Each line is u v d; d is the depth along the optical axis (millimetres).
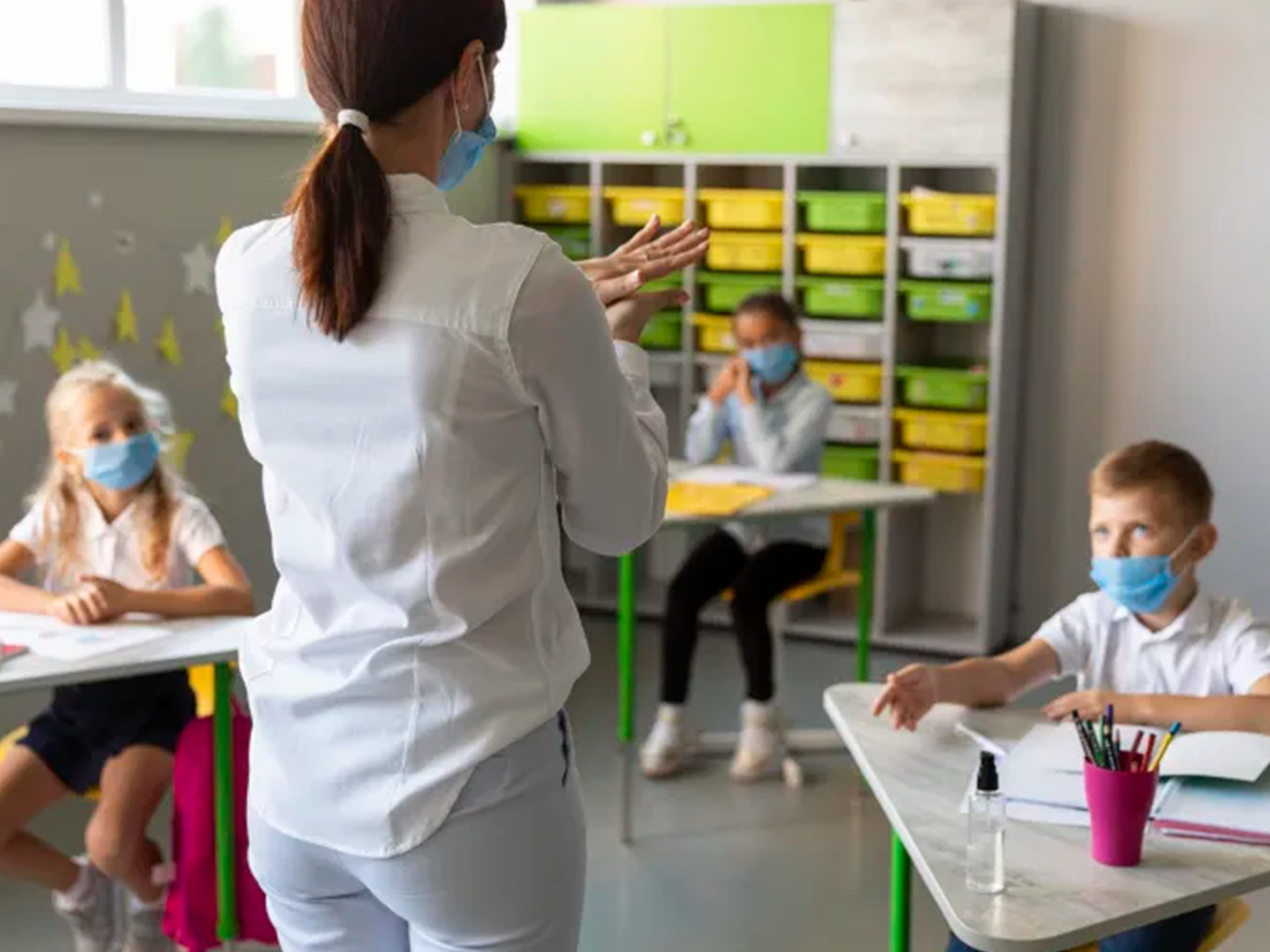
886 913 3160
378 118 1395
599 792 3771
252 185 4137
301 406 1410
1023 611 5020
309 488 1421
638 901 3213
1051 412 4898
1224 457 4715
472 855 1401
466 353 1346
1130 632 2275
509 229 1383
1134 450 2242
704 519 3379
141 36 4004
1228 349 4664
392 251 1371
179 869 2648
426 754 1398
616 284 1570
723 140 4863
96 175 3701
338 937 1517
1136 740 1738
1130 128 4680
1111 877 1631
